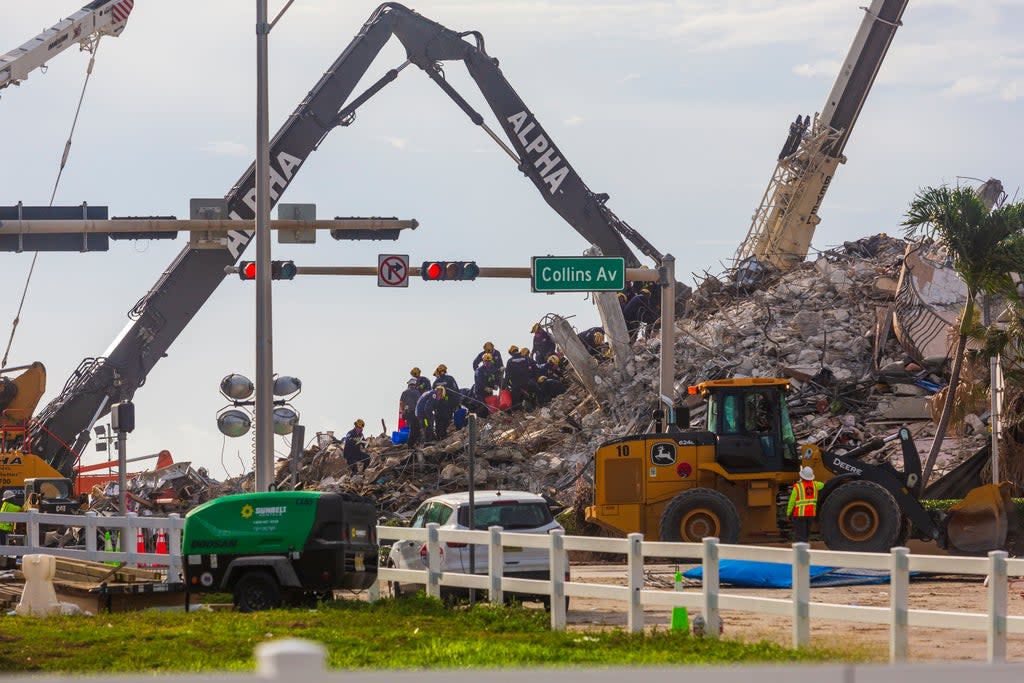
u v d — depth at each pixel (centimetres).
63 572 8831
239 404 11581
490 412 17850
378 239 12056
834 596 8688
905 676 2238
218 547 7444
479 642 6038
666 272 12231
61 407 17662
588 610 8144
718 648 5862
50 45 17025
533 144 19125
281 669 1872
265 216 10975
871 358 16462
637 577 6425
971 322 12500
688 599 6262
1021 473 12862
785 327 17362
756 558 6041
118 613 7625
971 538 10350
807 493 10281
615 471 11069
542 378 18112
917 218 12300
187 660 5681
